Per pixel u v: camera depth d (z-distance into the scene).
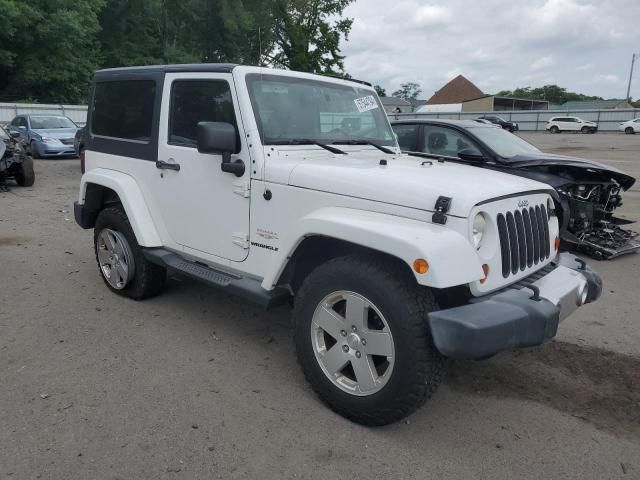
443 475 2.70
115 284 4.93
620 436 3.07
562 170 6.83
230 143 3.42
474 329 2.55
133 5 34.56
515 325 2.67
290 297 3.61
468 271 2.66
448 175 3.17
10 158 11.03
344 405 3.07
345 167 3.27
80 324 4.36
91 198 5.04
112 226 4.77
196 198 3.95
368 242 2.79
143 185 4.43
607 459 2.87
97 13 32.84
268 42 36.41
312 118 3.89
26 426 2.98
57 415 3.09
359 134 4.28
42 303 4.80
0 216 8.58
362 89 4.45
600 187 7.31
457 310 2.66
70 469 2.65
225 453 2.81
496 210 2.92
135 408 3.19
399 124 7.99
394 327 2.76
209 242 3.93
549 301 2.88
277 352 3.98
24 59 29.16
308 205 3.24
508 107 70.50
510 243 3.04
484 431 3.08
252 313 4.69
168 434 2.95
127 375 3.57
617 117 44.00
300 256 3.34
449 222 2.74
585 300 3.41
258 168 3.47
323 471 2.70
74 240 7.09
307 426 3.06
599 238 7.07
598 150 24.34
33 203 9.85
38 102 29.81
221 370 3.68
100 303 4.81
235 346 4.05
